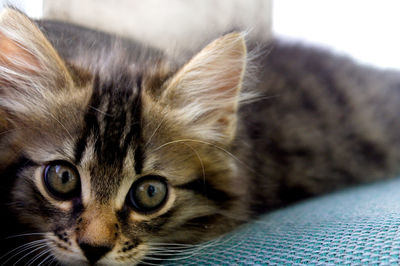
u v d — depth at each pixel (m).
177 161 0.27
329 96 0.39
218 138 0.29
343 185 0.37
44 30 0.29
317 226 0.26
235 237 0.27
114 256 0.25
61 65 0.27
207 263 0.25
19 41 0.27
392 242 0.23
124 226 0.26
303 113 0.37
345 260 0.22
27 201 0.26
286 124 0.36
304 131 0.36
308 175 0.36
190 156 0.28
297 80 0.39
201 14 0.44
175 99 0.28
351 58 0.45
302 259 0.23
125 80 0.28
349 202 0.30
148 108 0.27
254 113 0.34
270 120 0.35
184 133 0.28
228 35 0.28
